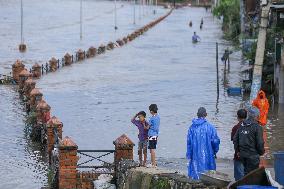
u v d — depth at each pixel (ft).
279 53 222.28
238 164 91.91
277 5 195.62
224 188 81.66
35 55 383.24
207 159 98.84
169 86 270.05
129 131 178.70
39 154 156.46
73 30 595.88
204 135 99.04
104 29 623.77
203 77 297.74
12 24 635.66
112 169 125.39
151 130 123.75
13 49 414.82
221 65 345.51
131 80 287.48
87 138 169.27
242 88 250.16
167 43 497.46
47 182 132.16
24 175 137.59
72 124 188.75
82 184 121.39
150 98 239.09
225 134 169.89
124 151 120.67
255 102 149.48
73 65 341.21
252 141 90.79
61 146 120.16
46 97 237.66
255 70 198.39
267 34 236.43
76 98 236.43
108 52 415.64
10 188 127.54
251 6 335.67
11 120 195.52
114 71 320.29
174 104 225.76
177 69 331.16
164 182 92.79
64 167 120.57
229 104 225.15
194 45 479.82
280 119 191.21
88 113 206.80
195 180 89.04
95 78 292.61
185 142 162.50
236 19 514.68
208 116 200.64
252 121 91.66
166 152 149.28
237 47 383.24
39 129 168.66
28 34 537.24
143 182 98.94
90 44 466.70
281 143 154.92
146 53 417.28
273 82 233.96
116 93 249.75
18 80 264.93
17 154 155.94
